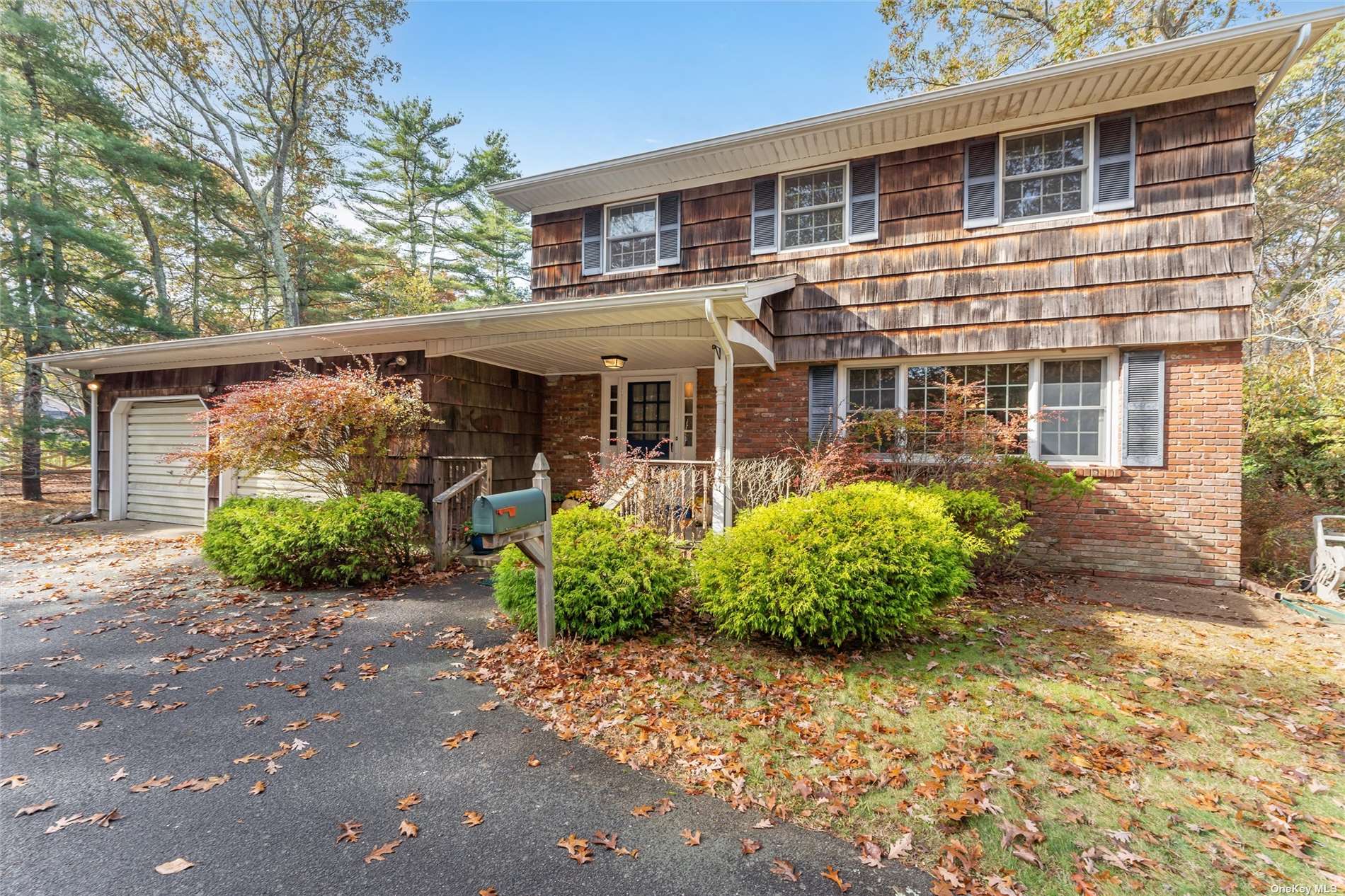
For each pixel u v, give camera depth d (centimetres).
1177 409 610
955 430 641
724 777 256
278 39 1502
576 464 994
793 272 767
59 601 525
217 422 712
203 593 548
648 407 953
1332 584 530
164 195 1505
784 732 294
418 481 743
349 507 575
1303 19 493
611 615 408
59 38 1206
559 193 891
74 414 1728
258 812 231
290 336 716
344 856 207
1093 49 1099
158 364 946
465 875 198
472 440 826
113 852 207
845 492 458
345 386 616
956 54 1263
